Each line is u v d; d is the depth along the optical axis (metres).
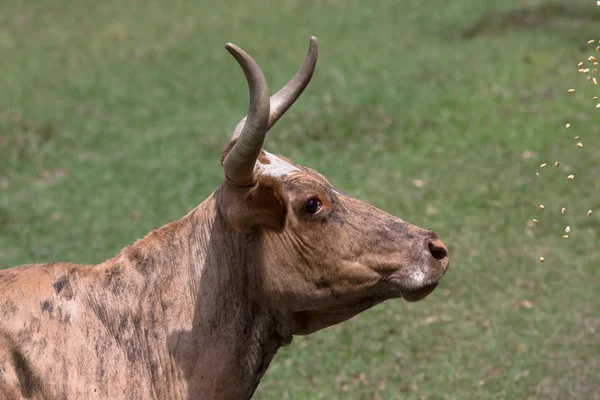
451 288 27.02
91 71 56.19
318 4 74.88
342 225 14.27
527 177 34.03
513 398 21.53
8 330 13.21
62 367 13.25
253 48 60.03
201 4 76.62
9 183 37.34
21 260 29.11
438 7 70.00
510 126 39.62
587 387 21.72
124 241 30.62
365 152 38.28
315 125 40.81
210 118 45.66
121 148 41.66
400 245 14.38
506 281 27.17
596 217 30.66
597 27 57.66
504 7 66.06
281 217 14.06
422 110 42.38
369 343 24.41
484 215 31.39
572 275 27.30
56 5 76.56
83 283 14.02
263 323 14.58
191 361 14.15
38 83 53.22
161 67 56.78
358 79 49.00
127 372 13.70
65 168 39.03
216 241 14.54
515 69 48.28
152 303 14.20
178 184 36.41
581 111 40.72
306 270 14.22
